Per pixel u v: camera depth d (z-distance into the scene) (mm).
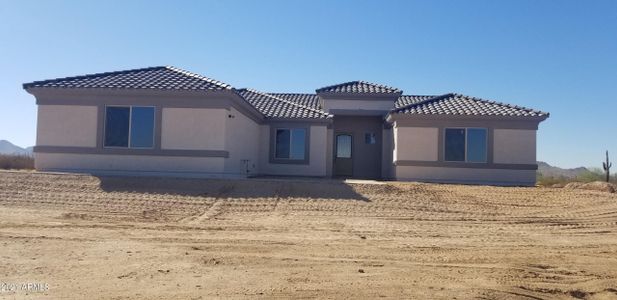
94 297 7078
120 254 9750
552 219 15133
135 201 16016
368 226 13656
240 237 11820
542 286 8234
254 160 24500
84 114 19844
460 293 7637
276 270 8773
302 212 15234
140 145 19656
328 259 9742
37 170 19875
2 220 13273
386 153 26281
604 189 20203
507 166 21984
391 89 26938
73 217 14062
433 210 15867
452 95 25750
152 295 7199
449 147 22250
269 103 27109
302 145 25250
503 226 14195
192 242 11094
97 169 19703
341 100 26594
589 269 9477
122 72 21953
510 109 22828
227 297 7164
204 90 19328
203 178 18766
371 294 7453
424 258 10117
